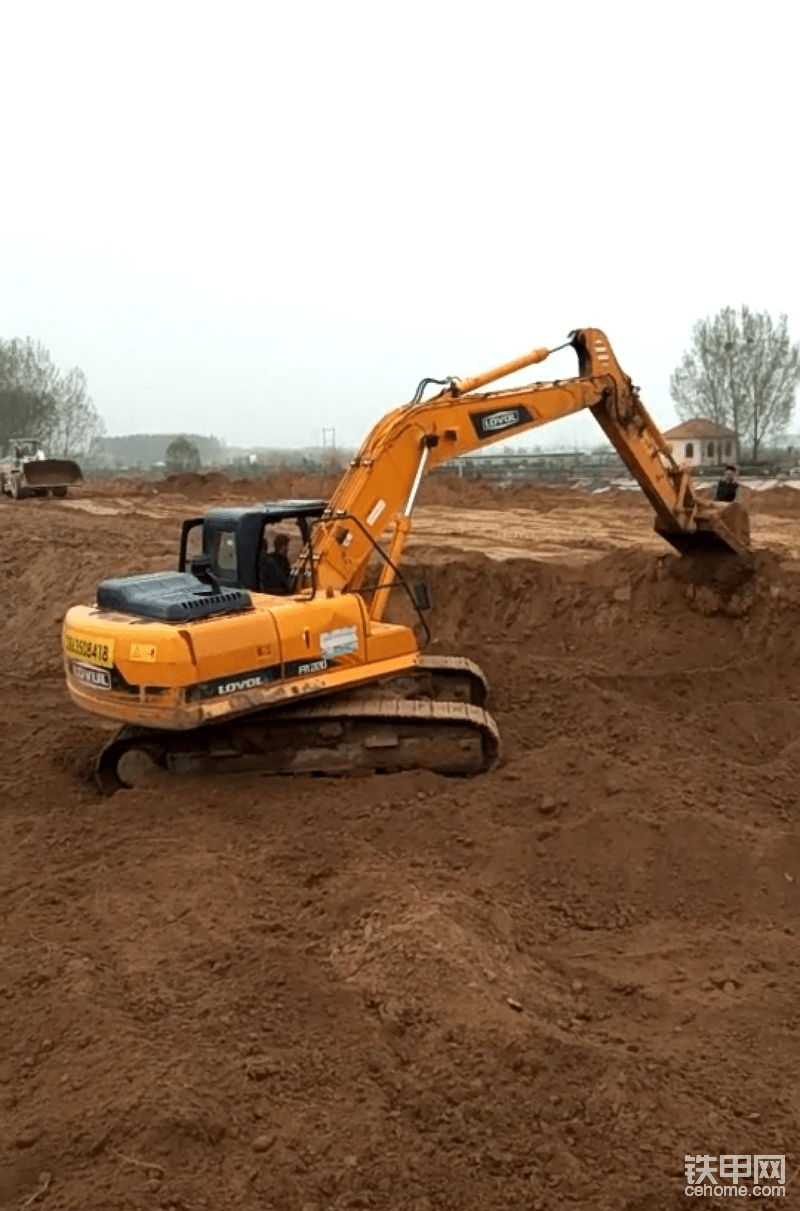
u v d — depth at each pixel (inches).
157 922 284.0
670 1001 252.8
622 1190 188.1
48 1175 188.1
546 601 584.4
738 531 521.0
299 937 273.4
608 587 570.6
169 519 1088.8
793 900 300.5
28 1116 204.5
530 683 475.8
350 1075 216.4
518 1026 226.8
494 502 1198.9
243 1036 229.5
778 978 263.9
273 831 338.0
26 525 1015.0
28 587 794.8
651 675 489.4
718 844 318.0
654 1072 220.7
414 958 250.1
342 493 410.9
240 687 356.5
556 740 415.8
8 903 300.0
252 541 402.9
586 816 332.5
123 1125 196.1
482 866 317.1
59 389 3503.9
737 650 520.1
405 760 378.0
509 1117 205.2
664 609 547.8
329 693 378.6
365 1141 196.9
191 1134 194.7
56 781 401.1
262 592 405.4
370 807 350.9
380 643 386.9
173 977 255.4
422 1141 198.4
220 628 352.8
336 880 300.7
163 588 378.0
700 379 2053.4
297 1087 212.8
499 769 382.0
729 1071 224.8
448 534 873.5
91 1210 177.9
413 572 629.0
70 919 289.0
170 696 347.6
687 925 292.8
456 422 429.4
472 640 585.3
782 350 2003.0
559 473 1854.1
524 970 262.2
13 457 1744.6
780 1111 212.2
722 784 366.6
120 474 3262.8
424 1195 186.4
